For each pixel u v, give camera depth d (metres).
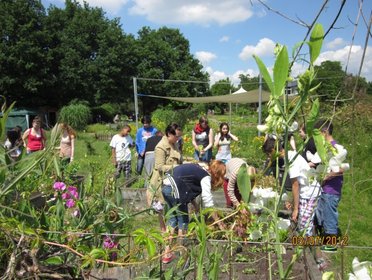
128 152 7.14
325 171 1.36
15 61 37.34
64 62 41.78
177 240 1.96
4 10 37.62
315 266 2.44
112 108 46.88
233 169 3.66
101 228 2.25
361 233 5.21
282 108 1.28
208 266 1.69
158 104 55.91
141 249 1.93
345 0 1.26
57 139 1.98
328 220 3.94
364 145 8.23
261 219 1.65
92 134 26.36
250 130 17.36
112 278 1.81
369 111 8.87
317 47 1.13
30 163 1.96
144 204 5.34
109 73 45.28
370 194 6.73
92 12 46.06
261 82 11.46
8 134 5.69
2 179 1.85
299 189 3.14
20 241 1.60
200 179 3.69
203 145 8.84
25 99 39.81
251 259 2.68
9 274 1.56
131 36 55.00
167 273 1.81
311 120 1.20
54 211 2.33
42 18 40.91
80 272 1.85
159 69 53.97
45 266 1.72
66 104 43.47
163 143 4.57
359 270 1.12
